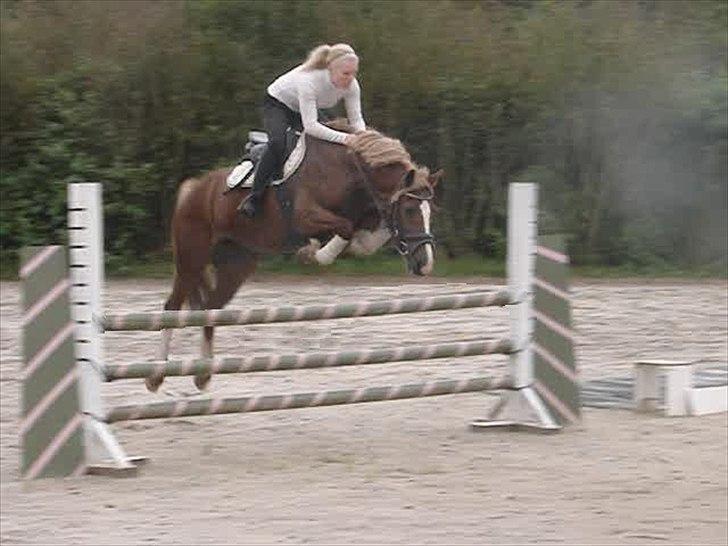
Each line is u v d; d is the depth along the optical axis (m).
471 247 23.88
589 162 23.67
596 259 23.59
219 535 7.27
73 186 9.04
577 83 23.52
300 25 23.69
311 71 11.66
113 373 9.15
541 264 10.48
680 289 20.44
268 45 23.72
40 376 8.86
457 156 23.77
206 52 23.30
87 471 8.91
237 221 12.02
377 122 23.70
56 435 8.88
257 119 23.52
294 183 11.62
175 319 9.47
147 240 23.31
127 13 23.70
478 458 9.33
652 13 24.86
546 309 10.48
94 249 9.07
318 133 11.54
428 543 7.08
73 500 8.20
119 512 7.85
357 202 11.54
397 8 24.11
